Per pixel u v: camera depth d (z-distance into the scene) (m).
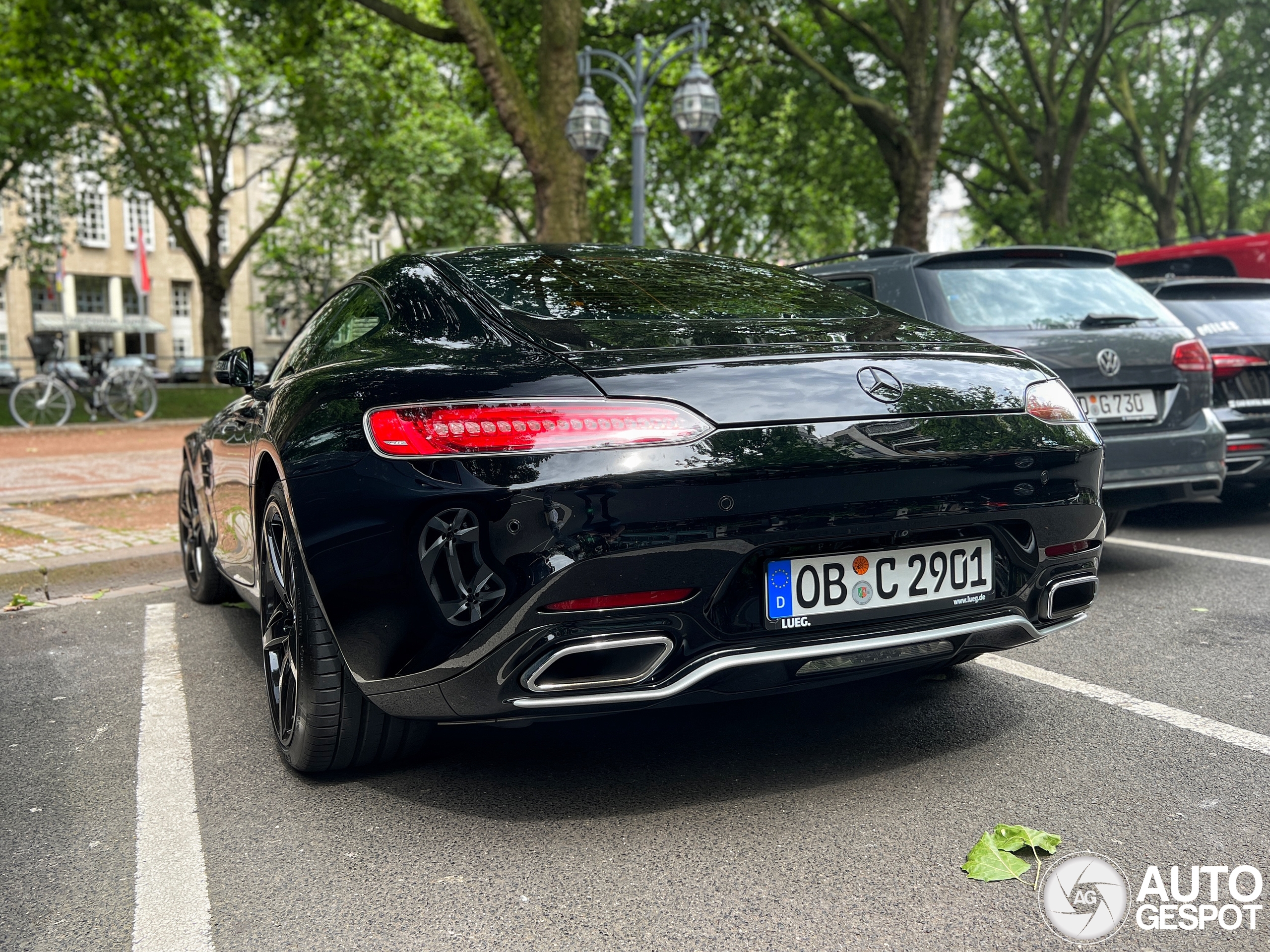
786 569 2.38
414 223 29.48
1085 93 22.92
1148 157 30.16
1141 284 7.14
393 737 2.75
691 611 2.29
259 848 2.43
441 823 2.54
